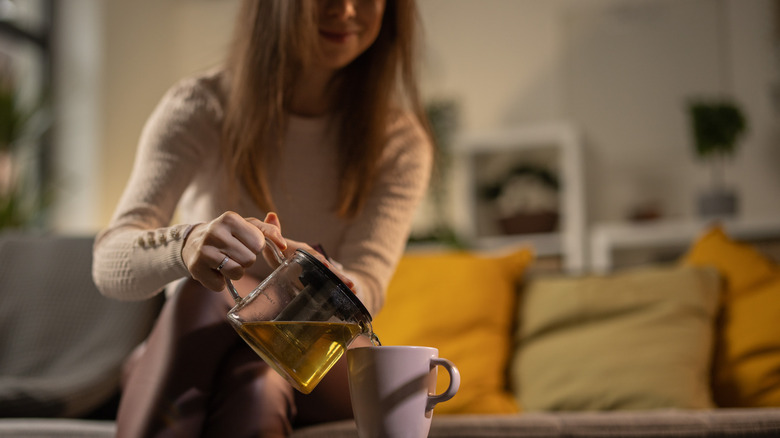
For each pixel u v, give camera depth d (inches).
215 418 46.5
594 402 70.8
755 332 71.2
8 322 78.2
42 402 63.4
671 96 178.9
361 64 60.8
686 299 74.1
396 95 64.5
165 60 210.5
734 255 78.0
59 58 182.5
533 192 178.9
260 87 55.5
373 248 57.4
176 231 44.5
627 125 181.3
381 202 59.7
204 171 57.1
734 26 175.9
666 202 176.7
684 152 176.7
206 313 47.9
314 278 39.1
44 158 177.3
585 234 166.7
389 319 78.2
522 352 77.4
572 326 77.2
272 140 58.0
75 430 57.1
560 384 72.9
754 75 173.5
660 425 54.5
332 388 52.6
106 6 183.0
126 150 191.6
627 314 75.8
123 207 51.8
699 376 70.2
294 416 51.9
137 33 197.0
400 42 61.0
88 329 77.0
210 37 213.0
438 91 194.5
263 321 38.9
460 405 71.6
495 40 192.9
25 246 84.4
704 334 72.0
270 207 56.2
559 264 163.9
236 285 49.6
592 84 184.9
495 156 184.5
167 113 55.4
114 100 185.8
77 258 82.1
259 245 41.1
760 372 69.2
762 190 170.1
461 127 191.5
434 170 66.5
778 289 73.0
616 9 185.3
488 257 83.9
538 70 189.2
